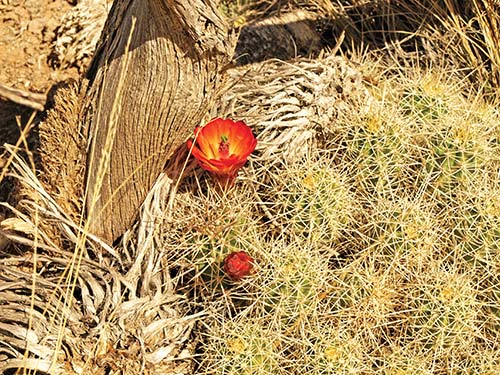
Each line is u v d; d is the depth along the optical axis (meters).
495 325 0.66
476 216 0.67
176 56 0.65
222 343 0.64
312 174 0.68
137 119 0.68
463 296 0.63
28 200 0.71
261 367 0.62
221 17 0.64
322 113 0.74
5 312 0.64
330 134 0.74
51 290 0.66
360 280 0.65
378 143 0.69
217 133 0.68
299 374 0.63
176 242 0.69
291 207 0.68
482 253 0.67
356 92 0.76
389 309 0.65
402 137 0.69
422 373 0.63
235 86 0.76
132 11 0.68
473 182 0.68
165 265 0.68
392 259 0.66
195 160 0.72
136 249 0.69
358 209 0.68
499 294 0.66
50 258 0.67
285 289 0.64
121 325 0.64
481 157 0.68
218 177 0.68
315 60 0.77
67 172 0.72
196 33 0.63
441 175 0.69
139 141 0.69
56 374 0.61
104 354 0.62
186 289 0.68
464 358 0.65
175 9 0.62
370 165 0.69
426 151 0.70
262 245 0.67
